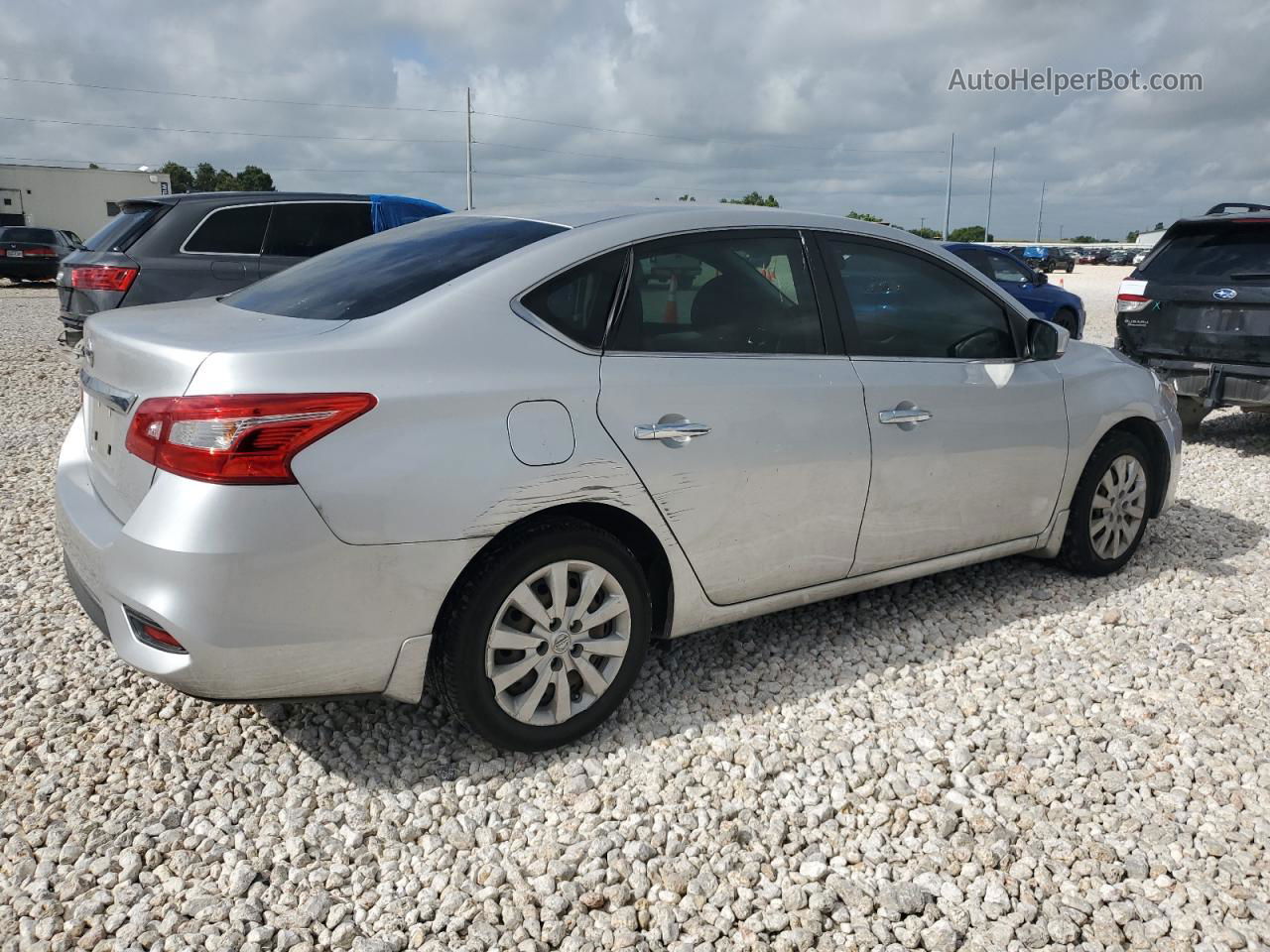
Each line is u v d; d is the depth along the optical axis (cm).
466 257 297
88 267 761
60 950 221
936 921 236
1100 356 458
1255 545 510
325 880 244
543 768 293
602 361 291
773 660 363
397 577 256
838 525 344
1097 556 446
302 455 242
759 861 255
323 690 260
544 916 234
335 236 830
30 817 265
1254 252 714
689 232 320
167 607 240
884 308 363
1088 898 243
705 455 305
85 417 319
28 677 340
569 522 284
